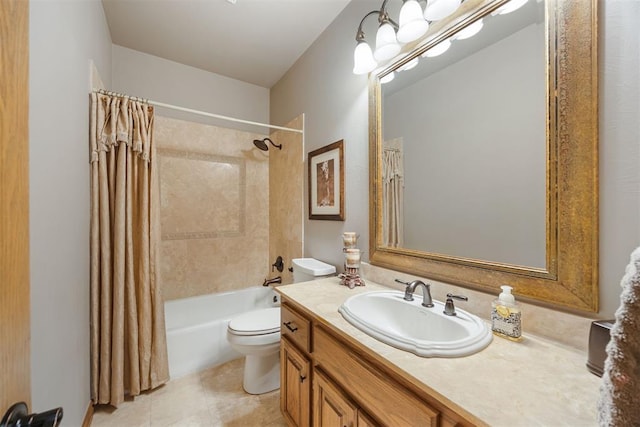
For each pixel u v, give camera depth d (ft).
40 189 2.72
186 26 6.23
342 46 5.67
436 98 3.82
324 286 4.63
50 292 2.95
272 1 5.46
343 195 5.60
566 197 2.50
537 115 2.75
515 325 2.59
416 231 4.13
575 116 2.44
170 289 7.64
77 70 3.96
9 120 1.28
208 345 6.50
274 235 8.89
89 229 4.79
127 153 5.27
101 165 4.96
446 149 3.70
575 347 2.45
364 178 5.11
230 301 8.23
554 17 2.58
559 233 2.54
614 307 2.23
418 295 3.93
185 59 7.63
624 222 2.18
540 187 2.73
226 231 8.55
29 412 1.39
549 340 2.60
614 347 1.03
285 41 6.78
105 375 4.90
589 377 2.05
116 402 4.92
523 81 2.87
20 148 1.36
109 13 5.81
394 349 2.48
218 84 8.44
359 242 5.24
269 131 9.34
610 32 2.24
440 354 2.33
